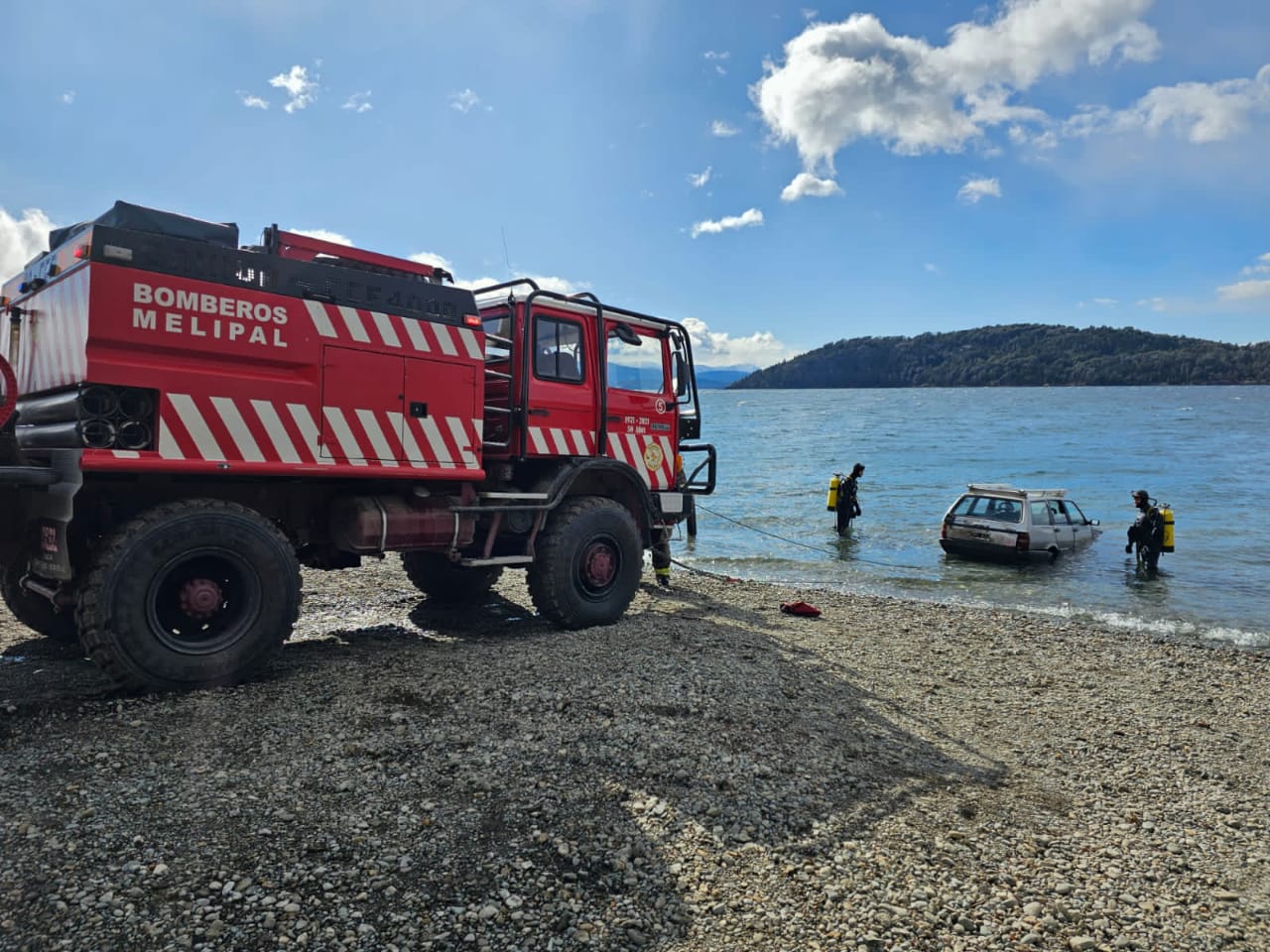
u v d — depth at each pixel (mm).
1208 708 6535
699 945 2773
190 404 5020
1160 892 3418
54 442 4934
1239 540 18562
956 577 14258
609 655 6270
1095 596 12844
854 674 6766
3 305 5945
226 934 2578
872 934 2896
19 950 2418
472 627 7664
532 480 7848
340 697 4930
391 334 6055
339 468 5742
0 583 6191
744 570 14695
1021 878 3434
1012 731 5625
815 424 84250
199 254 5074
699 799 3861
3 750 3900
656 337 8891
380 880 2963
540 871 3135
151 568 4781
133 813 3301
